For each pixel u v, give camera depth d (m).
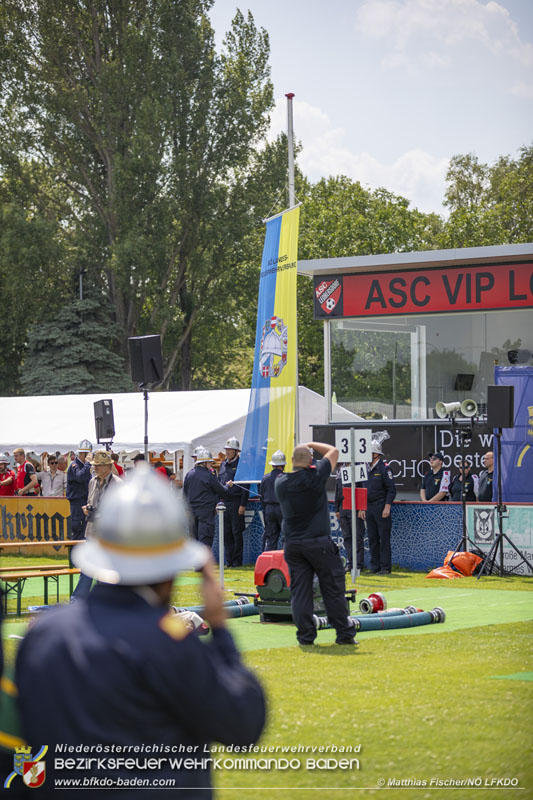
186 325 54.38
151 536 2.59
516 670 8.34
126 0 49.06
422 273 21.67
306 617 9.89
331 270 22.23
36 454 26.27
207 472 17.62
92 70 49.56
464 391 21.52
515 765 5.50
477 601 13.81
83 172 49.47
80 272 50.66
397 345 22.06
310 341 54.62
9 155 48.97
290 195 23.70
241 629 11.27
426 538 18.62
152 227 47.91
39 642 2.58
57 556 21.53
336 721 6.52
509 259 20.97
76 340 49.53
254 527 20.11
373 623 11.05
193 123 48.62
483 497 18.52
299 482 9.79
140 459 19.64
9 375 55.47
